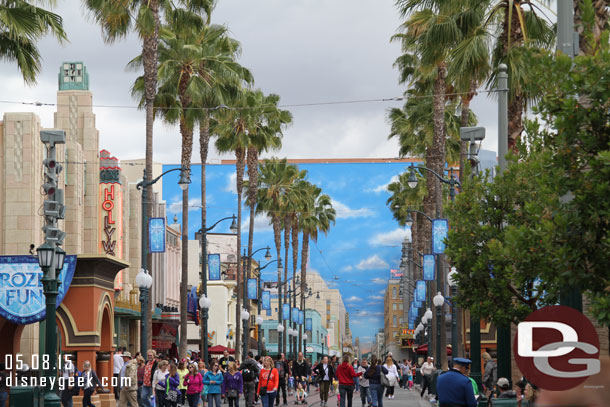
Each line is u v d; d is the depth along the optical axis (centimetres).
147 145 3728
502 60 2630
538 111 1066
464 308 1803
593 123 992
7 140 3791
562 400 789
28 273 2791
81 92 4509
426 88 4944
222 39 4816
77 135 4488
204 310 4141
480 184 1716
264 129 6238
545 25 2614
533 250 1150
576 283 1010
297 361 4500
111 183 4553
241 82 4847
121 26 3694
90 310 2998
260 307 6656
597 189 953
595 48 1030
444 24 2772
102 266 3048
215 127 5778
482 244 1692
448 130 5475
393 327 15562
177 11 4184
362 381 3434
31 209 3766
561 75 1027
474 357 2152
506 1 2570
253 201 6334
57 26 2266
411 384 6725
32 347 3609
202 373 2997
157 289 5959
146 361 2934
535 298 1603
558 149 1052
